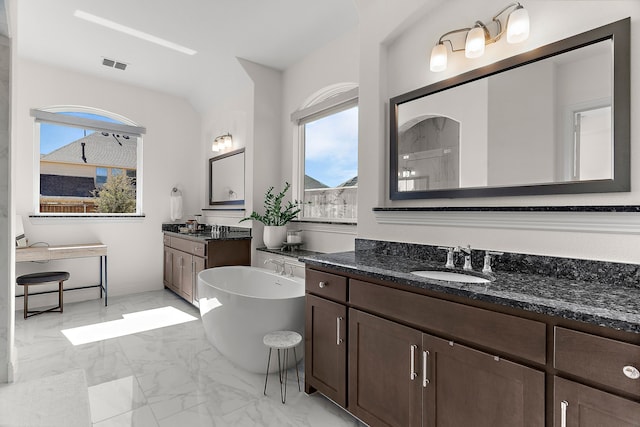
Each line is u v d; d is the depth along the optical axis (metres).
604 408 0.90
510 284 1.29
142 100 4.25
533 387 1.04
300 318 2.18
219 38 3.02
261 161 3.54
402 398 1.43
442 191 1.88
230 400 1.91
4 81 1.86
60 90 3.68
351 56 2.83
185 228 4.21
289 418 1.75
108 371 2.23
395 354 1.46
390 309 1.48
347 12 2.58
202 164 4.78
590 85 1.35
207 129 4.64
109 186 4.12
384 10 2.16
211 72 3.72
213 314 2.34
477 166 1.72
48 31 2.95
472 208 1.69
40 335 2.82
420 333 1.36
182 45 3.18
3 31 1.82
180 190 4.59
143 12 2.65
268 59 3.39
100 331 2.94
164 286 4.46
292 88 3.51
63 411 1.46
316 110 3.15
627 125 1.26
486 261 1.57
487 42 1.68
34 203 3.58
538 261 1.48
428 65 1.98
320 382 1.86
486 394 1.16
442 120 1.89
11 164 1.90
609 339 0.90
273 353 2.18
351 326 1.67
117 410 1.80
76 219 3.81
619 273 1.25
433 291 1.32
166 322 3.19
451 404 1.26
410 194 2.05
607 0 1.32
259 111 3.52
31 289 3.54
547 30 1.49
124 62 3.55
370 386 1.57
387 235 2.18
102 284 3.99
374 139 2.23
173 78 3.98
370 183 2.27
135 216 4.20
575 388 0.96
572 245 1.39
